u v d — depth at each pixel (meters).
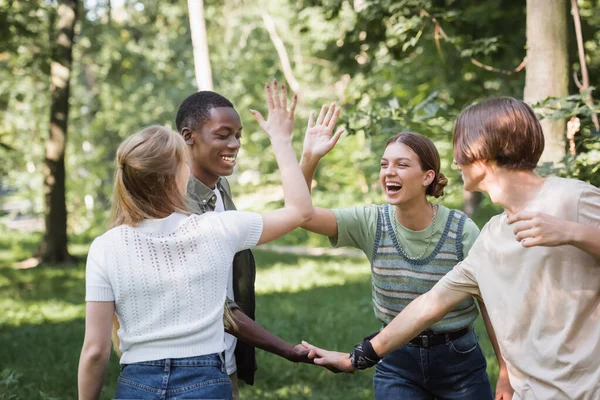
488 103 2.25
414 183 2.92
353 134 5.27
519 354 2.18
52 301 10.82
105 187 26.58
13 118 24.53
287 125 2.72
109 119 26.83
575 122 4.42
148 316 2.25
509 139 2.19
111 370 6.11
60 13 14.75
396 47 8.59
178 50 26.05
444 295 2.50
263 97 28.17
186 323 2.25
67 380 5.85
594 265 2.08
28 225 29.39
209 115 2.92
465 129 2.26
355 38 9.07
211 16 26.91
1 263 16.06
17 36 11.09
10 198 30.19
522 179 2.22
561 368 2.10
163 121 26.89
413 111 5.21
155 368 2.22
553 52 5.21
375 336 2.71
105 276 2.25
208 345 2.28
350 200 22.53
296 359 2.82
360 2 7.66
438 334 3.00
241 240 2.39
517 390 2.23
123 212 2.34
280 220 2.49
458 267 2.47
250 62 27.92
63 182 15.58
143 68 25.22
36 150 26.09
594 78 6.66
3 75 20.05
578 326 2.10
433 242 3.00
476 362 3.08
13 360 6.73
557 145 4.98
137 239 2.28
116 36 22.14
